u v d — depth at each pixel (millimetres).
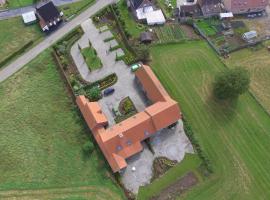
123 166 97000
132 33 125500
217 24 129000
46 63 118625
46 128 106562
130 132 99688
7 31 125062
